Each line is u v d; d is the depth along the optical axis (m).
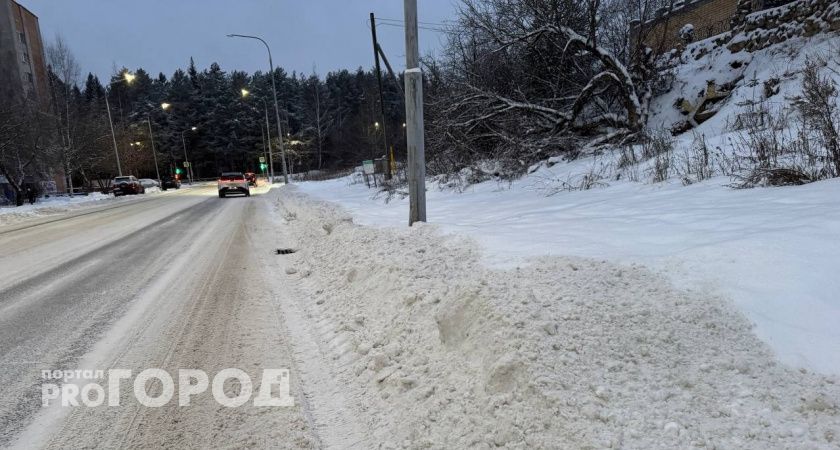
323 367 3.78
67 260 8.47
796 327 2.72
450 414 2.72
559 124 14.84
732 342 2.71
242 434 2.90
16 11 44.72
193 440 2.86
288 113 83.06
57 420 3.12
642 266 3.76
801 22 11.73
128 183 38.00
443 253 5.36
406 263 5.12
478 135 15.95
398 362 3.51
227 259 8.23
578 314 3.06
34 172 33.16
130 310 5.37
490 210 9.00
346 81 90.88
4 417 3.17
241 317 5.02
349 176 36.19
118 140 49.03
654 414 2.27
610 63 13.55
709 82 12.90
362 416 3.04
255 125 84.12
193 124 86.00
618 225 5.43
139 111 86.19
